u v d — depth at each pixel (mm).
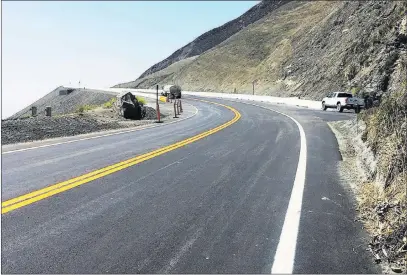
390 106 8383
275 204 6258
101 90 91500
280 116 27703
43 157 10672
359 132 12695
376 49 38969
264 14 150125
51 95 119688
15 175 8250
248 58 95062
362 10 54000
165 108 43406
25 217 5508
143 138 15375
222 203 6312
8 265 4039
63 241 4676
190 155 11062
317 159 10352
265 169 9055
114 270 3959
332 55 52031
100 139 15070
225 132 17531
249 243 4660
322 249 4547
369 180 7512
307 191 7070
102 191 6984
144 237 4832
